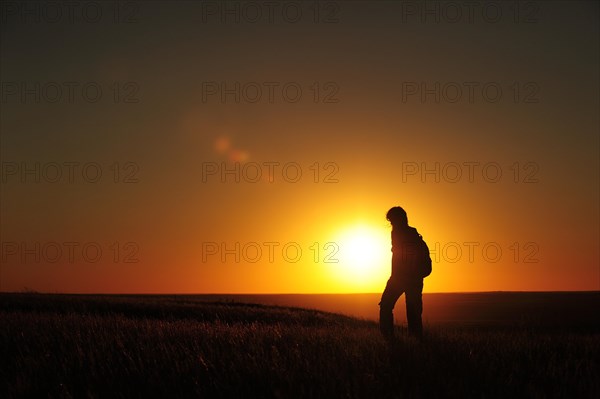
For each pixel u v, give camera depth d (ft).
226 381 24.49
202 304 114.93
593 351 32.78
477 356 29.81
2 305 96.17
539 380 25.31
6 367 29.09
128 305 103.60
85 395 23.57
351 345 32.22
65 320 48.78
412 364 27.53
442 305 229.25
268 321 88.22
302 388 22.63
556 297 279.69
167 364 28.09
